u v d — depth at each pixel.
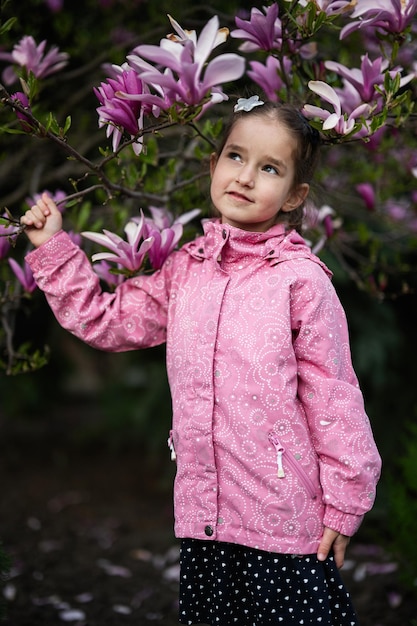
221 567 1.64
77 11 2.95
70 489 4.62
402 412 4.08
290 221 1.84
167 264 1.80
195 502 1.64
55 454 5.54
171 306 1.75
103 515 4.07
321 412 1.60
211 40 1.52
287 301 1.61
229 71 1.51
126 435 5.74
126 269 1.84
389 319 3.99
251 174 1.62
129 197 2.09
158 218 2.00
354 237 2.97
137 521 3.96
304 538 1.59
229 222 1.72
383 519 3.32
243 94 1.97
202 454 1.62
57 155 3.14
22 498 4.36
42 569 3.10
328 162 2.84
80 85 2.95
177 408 1.69
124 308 1.77
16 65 2.09
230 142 1.66
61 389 6.62
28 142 2.84
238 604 1.66
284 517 1.58
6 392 5.79
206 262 1.72
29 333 4.16
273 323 1.60
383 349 3.89
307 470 1.60
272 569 1.60
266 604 1.61
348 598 1.65
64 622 2.55
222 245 1.69
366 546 3.35
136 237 1.74
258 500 1.58
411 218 2.87
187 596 1.69
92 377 8.30
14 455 5.48
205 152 2.27
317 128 1.66
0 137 2.53
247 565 1.62
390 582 2.89
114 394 6.01
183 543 1.70
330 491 1.58
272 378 1.59
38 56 1.98
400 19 1.76
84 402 7.59
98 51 2.88
